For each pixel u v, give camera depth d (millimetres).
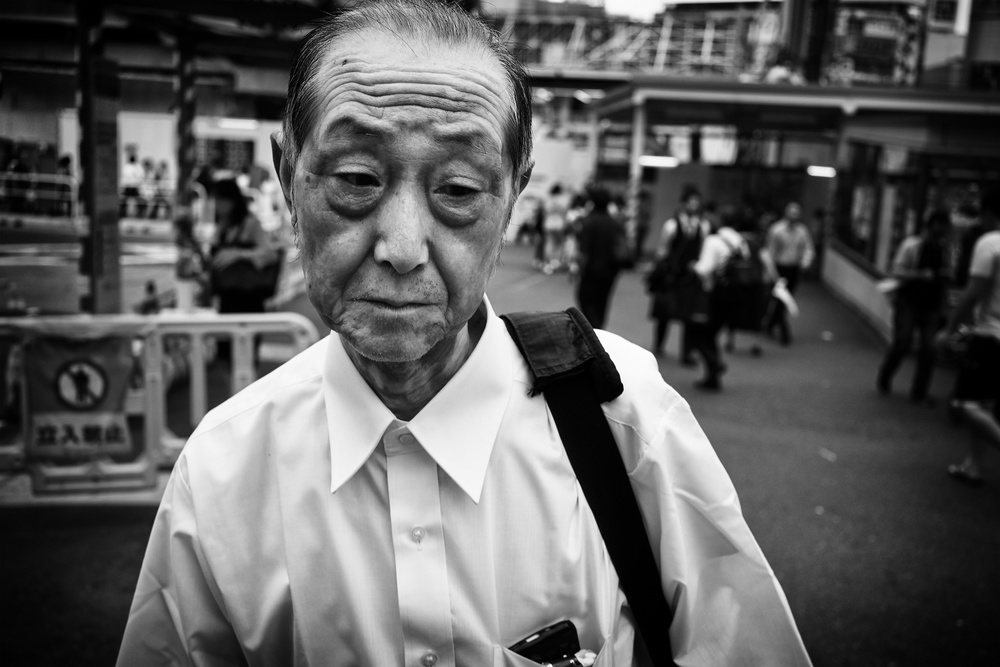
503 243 1104
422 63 998
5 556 4508
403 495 1135
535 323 1248
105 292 6680
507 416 1174
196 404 5273
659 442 1232
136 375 6293
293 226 1116
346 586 1133
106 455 5133
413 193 998
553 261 19172
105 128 6555
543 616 1150
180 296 8594
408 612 1107
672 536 1238
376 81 987
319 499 1157
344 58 1009
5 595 4105
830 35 21109
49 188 7238
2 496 5125
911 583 4785
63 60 6574
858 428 8156
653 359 1327
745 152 24469
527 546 1148
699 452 1267
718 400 9016
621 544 1205
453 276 1017
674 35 27734
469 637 1114
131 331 5090
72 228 7324
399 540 1125
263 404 1213
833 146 21109
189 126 8922
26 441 5066
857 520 5742
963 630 4254
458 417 1143
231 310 7180
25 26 6453
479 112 1005
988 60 18984
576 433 1202
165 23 8016
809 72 21203
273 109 13016
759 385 9805
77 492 5121
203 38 8773
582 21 28625
